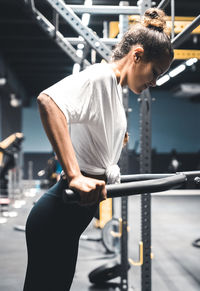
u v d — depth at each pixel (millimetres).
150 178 1231
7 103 13508
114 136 1062
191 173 1072
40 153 15406
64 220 1020
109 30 3939
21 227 5691
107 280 3137
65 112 876
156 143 15695
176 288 3035
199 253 4176
